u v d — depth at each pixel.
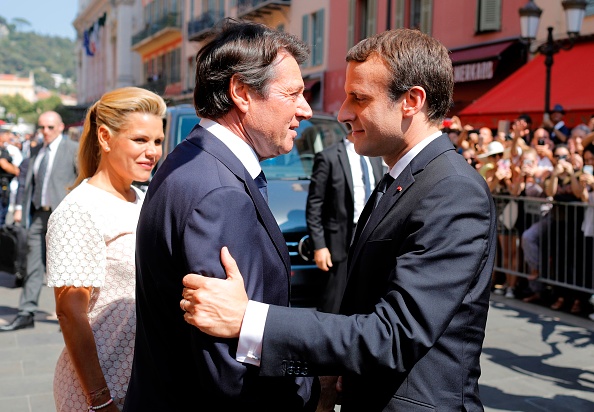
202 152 1.57
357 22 19.61
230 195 1.48
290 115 1.63
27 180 6.02
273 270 1.58
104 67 55.22
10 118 88.31
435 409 1.60
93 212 2.10
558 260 6.54
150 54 41.94
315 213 4.82
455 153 1.72
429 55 1.71
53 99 118.75
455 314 1.61
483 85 14.59
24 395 4.26
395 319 1.51
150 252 1.54
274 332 1.47
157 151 2.29
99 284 2.07
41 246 5.97
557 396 4.22
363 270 1.73
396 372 1.56
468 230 1.57
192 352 1.51
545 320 6.16
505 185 7.40
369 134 1.75
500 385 4.42
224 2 29.06
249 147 1.64
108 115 2.23
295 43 1.66
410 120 1.73
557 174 6.54
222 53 1.59
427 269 1.54
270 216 1.59
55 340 5.50
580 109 10.41
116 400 2.11
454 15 15.88
